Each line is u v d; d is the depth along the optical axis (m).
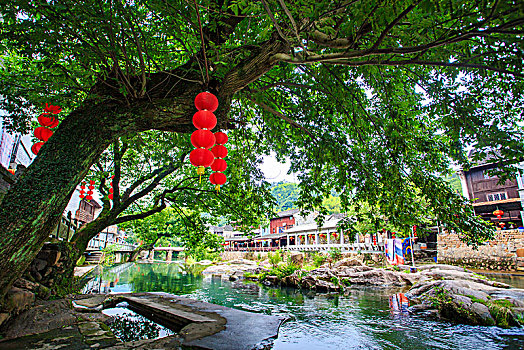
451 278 11.59
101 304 6.44
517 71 2.17
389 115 4.48
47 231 2.62
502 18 1.68
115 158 7.97
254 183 6.28
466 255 19.81
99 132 3.00
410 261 21.05
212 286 13.30
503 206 22.16
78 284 8.45
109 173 9.28
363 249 21.36
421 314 7.34
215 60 2.95
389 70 4.36
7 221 2.39
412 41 2.68
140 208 11.39
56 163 2.72
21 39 2.83
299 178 5.41
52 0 2.37
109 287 10.98
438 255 21.28
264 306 8.52
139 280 14.29
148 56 3.13
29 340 3.89
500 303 6.77
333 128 5.21
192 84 3.20
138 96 3.09
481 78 3.41
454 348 4.89
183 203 8.86
